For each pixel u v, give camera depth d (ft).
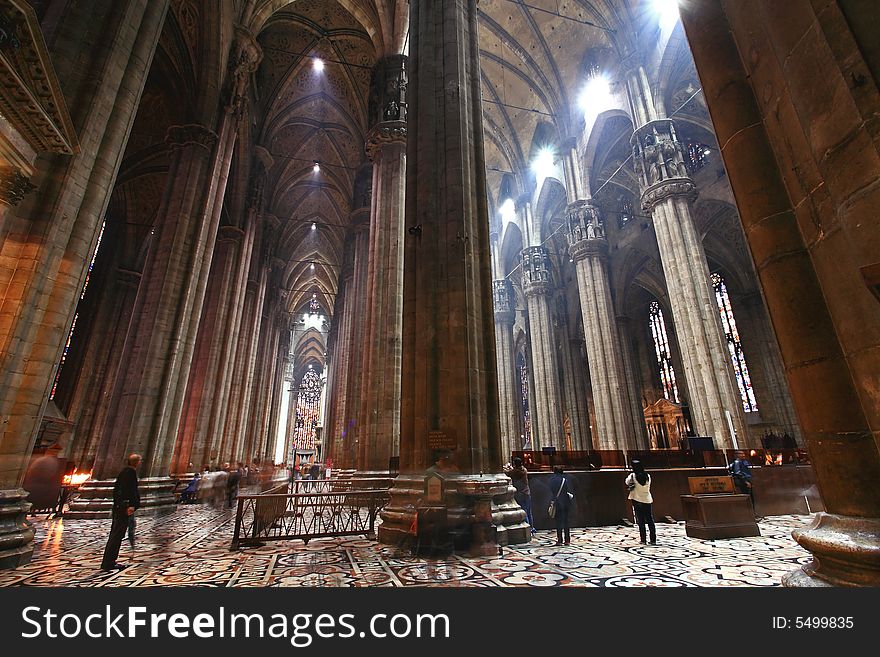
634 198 93.25
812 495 36.01
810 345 7.91
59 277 20.85
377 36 59.06
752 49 9.26
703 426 46.19
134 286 76.33
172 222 41.96
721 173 73.00
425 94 29.01
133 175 66.08
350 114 81.15
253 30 55.36
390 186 48.65
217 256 66.54
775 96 8.67
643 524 22.72
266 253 88.84
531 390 92.94
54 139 19.06
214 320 63.05
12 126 17.78
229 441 75.15
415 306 25.35
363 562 17.90
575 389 105.40
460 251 24.95
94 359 70.08
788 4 7.61
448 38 30.27
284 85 75.10
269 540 23.15
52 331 20.26
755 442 79.82
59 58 22.27
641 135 59.77
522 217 91.45
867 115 6.15
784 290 8.37
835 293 7.45
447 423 22.50
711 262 90.43
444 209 26.18
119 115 24.73
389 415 40.47
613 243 98.84
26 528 18.40
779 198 8.84
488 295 25.55
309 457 160.56
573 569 16.34
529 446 123.03
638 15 64.54
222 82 49.16
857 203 6.28
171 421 38.58
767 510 34.96
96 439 68.33
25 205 20.10
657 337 107.34
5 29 14.49
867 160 6.15
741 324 86.22
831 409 7.52
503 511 22.18
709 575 15.24
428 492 19.74
